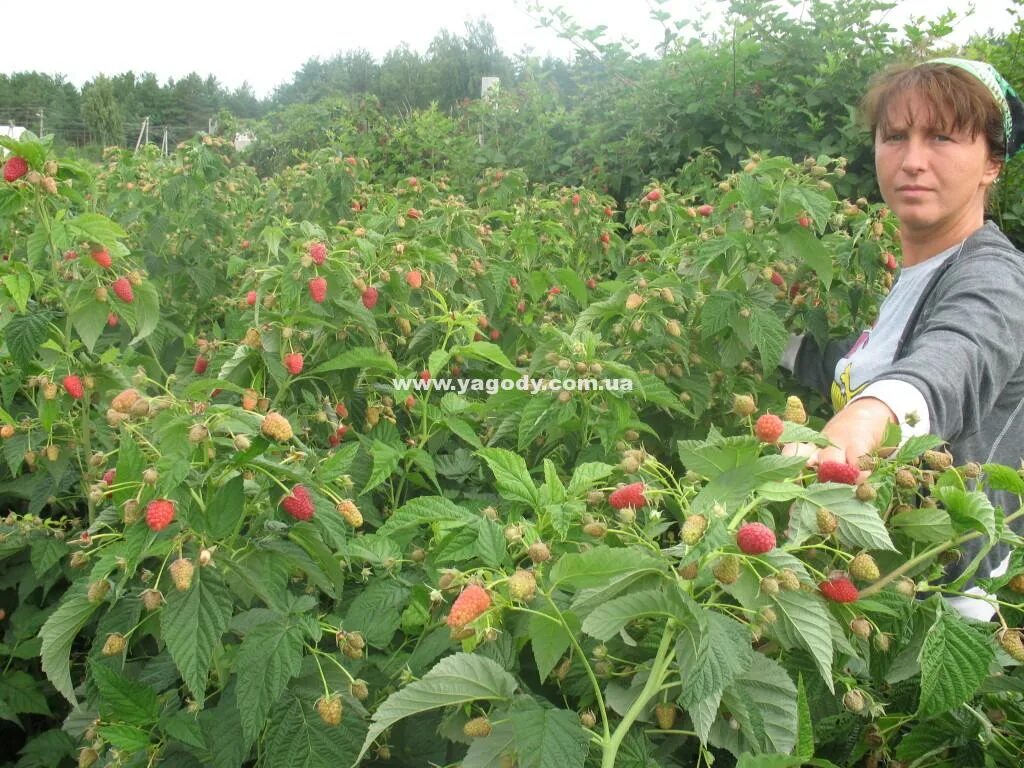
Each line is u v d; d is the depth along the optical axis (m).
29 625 2.88
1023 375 2.02
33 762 2.66
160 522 1.51
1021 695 1.59
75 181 3.15
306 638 1.88
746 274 2.91
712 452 1.41
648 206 4.05
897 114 2.26
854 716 1.59
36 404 2.90
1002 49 5.88
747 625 1.31
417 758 1.69
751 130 6.98
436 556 1.75
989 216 5.55
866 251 3.04
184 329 4.61
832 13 7.07
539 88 10.60
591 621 1.25
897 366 1.77
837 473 1.44
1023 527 2.10
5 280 2.54
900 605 1.43
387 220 3.92
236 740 1.64
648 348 2.91
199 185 5.15
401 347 3.30
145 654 2.21
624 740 1.34
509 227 5.07
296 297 2.66
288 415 2.68
